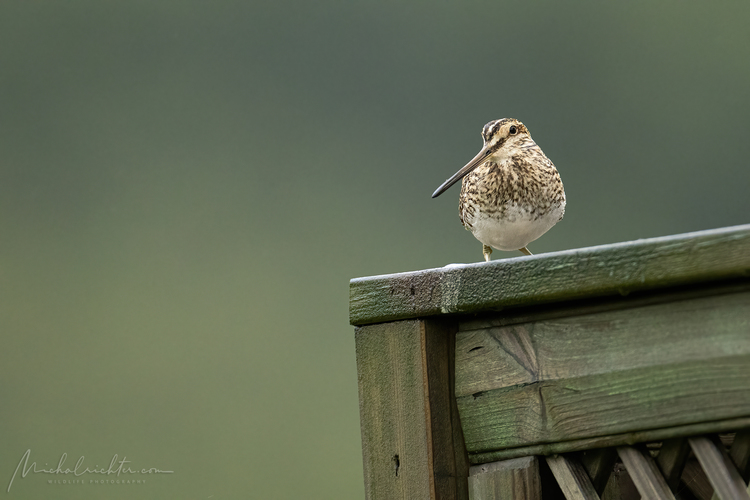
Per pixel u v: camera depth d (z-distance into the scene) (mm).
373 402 9133
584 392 8406
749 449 7996
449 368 9125
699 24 20906
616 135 20281
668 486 8203
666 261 7906
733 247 7668
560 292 8352
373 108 20516
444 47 20984
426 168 20000
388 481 8992
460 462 9016
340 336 15812
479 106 20750
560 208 11266
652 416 8078
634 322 8289
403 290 9055
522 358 8781
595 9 20844
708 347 7914
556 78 20922
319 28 20797
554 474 8602
